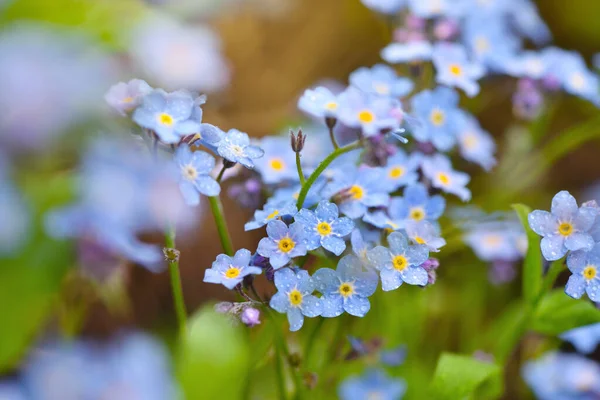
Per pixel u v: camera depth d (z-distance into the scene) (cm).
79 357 18
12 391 18
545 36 29
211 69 20
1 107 18
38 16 19
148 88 20
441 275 28
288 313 21
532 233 23
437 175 24
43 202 18
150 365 19
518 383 29
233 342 20
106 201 18
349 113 22
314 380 22
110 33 19
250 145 22
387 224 22
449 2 26
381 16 28
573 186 35
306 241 21
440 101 24
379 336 25
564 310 23
